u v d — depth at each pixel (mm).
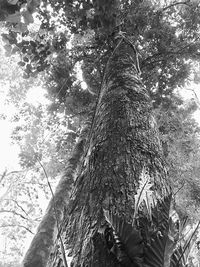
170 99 7531
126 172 1339
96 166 1501
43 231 3633
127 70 2676
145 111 1967
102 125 1850
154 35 6730
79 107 7328
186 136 7023
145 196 1123
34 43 3930
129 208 1110
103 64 6066
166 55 6969
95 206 1208
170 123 6996
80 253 1026
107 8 3621
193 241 984
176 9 7531
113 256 896
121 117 1811
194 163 6234
